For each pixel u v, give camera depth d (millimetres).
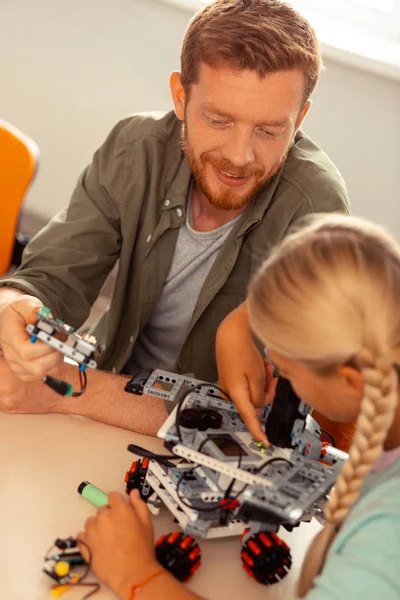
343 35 2242
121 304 1478
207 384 1053
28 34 2412
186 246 1409
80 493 994
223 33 1121
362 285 763
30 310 1037
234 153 1177
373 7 2287
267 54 1104
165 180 1394
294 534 1014
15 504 965
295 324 780
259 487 888
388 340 761
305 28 1172
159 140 1400
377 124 2219
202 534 902
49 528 938
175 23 2260
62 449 1083
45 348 1016
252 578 928
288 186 1361
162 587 842
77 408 1158
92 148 2498
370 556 749
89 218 1413
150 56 2326
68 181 2566
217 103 1143
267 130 1171
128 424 1158
